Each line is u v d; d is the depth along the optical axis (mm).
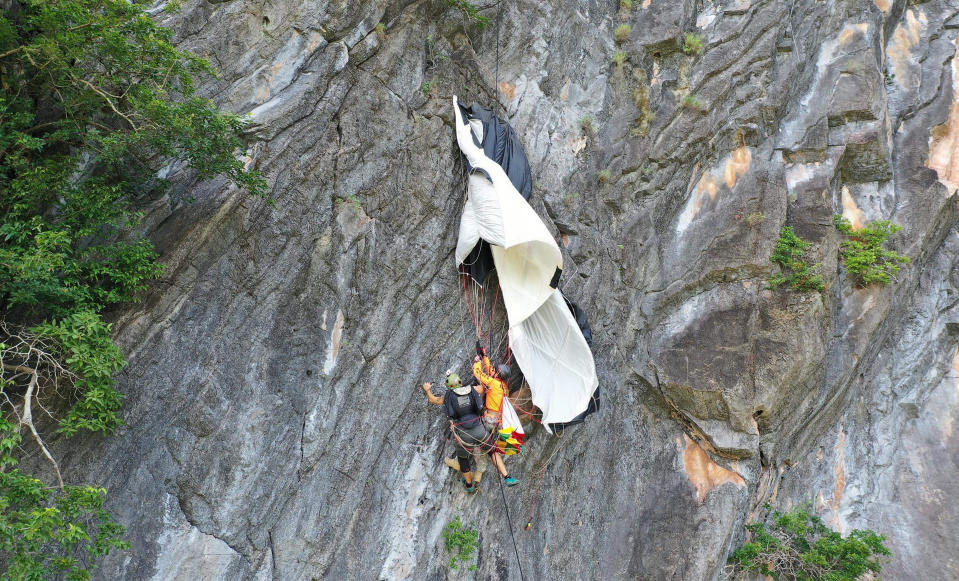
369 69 8164
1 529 4504
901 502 10719
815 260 10477
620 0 12094
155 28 5949
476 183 8219
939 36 14039
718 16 12125
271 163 7270
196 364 6633
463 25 9352
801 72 12242
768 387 9633
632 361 10258
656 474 9867
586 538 9172
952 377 11875
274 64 7703
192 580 6297
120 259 6266
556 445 9023
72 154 6598
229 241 6965
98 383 5773
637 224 10766
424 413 7980
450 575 7828
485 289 8648
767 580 9492
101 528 5340
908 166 12633
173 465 6391
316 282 7398
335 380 7402
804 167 11672
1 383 5238
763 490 10109
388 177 8023
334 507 7219
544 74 10383
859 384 11508
